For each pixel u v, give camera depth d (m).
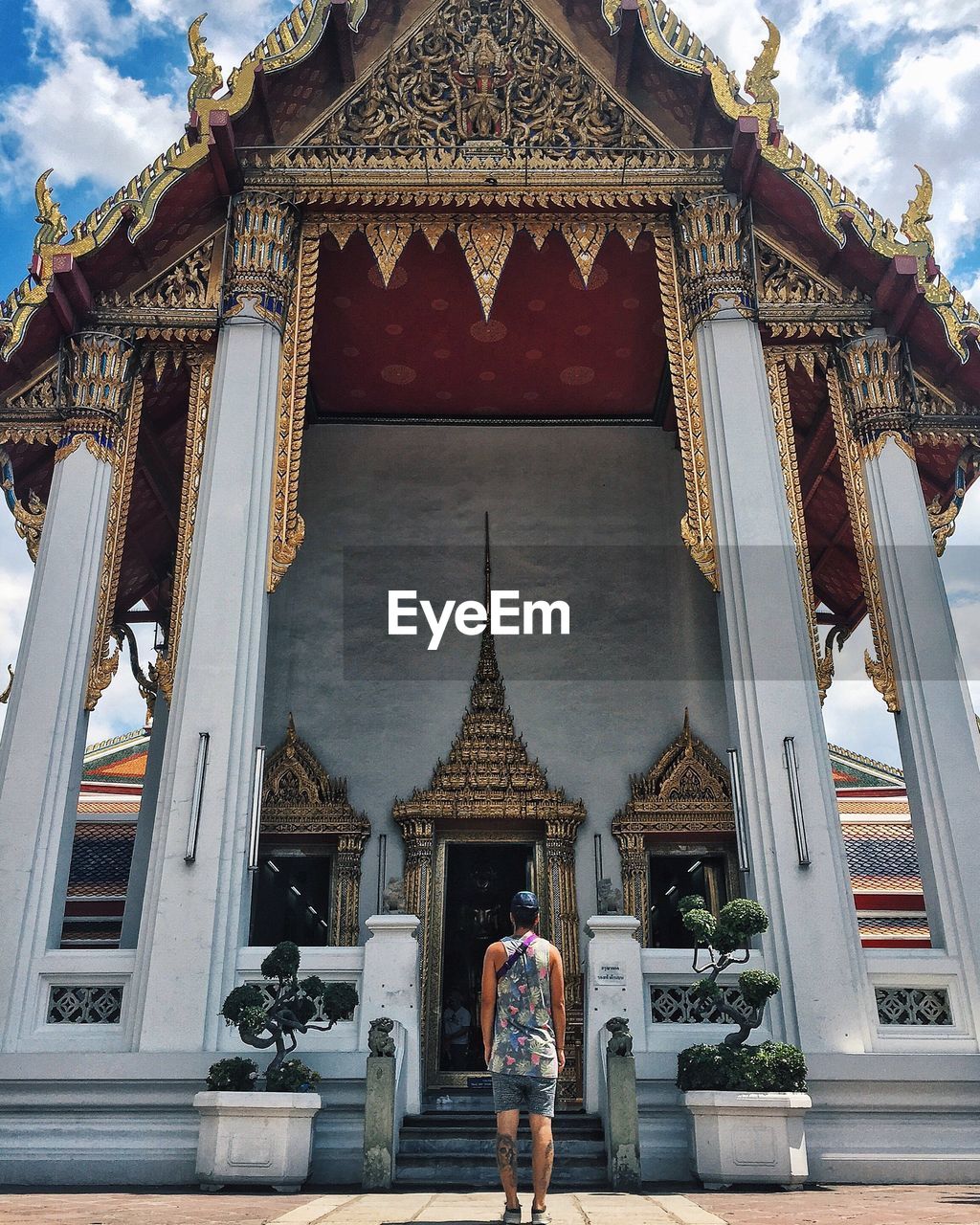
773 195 10.39
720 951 7.25
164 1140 7.36
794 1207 5.42
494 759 12.45
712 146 10.60
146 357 10.24
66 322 9.90
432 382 13.90
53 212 9.88
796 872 8.19
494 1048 4.48
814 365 10.71
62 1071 7.43
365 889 12.05
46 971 7.99
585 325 12.88
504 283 12.20
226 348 9.92
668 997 8.12
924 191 10.19
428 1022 11.34
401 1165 7.18
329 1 10.50
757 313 10.21
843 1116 7.53
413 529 13.85
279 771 12.47
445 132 10.81
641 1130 7.42
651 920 11.99
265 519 9.47
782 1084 6.87
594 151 10.70
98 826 15.15
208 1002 7.70
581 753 12.73
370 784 12.57
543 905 11.90
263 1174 6.59
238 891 8.16
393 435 14.38
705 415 9.96
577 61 11.00
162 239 10.33
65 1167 7.26
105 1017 7.95
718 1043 7.76
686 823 12.23
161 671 9.16
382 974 7.98
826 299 10.32
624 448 14.32
